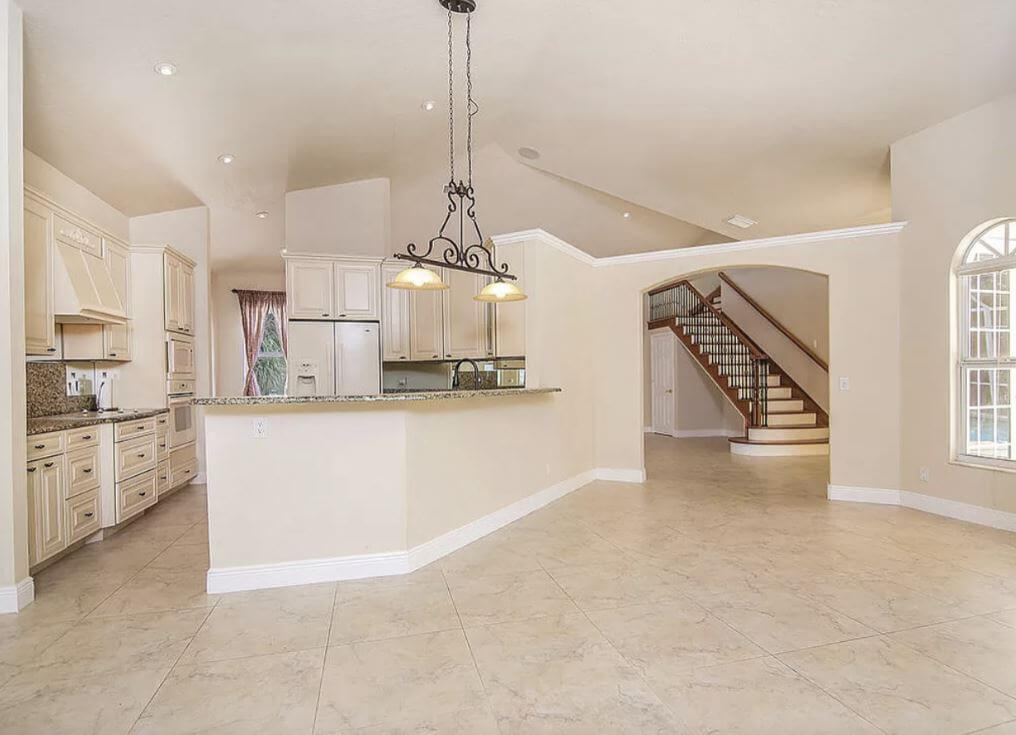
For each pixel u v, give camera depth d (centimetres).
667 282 606
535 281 501
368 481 332
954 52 365
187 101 388
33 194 366
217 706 201
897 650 238
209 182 538
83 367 496
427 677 220
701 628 260
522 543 395
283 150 499
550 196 764
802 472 663
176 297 552
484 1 349
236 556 312
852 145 490
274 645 247
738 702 201
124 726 190
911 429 477
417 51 394
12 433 289
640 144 563
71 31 304
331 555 326
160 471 497
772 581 318
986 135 415
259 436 316
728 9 360
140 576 336
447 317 625
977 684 211
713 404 1062
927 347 462
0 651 244
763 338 950
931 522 435
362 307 603
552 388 491
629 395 614
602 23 388
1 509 285
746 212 659
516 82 477
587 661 231
